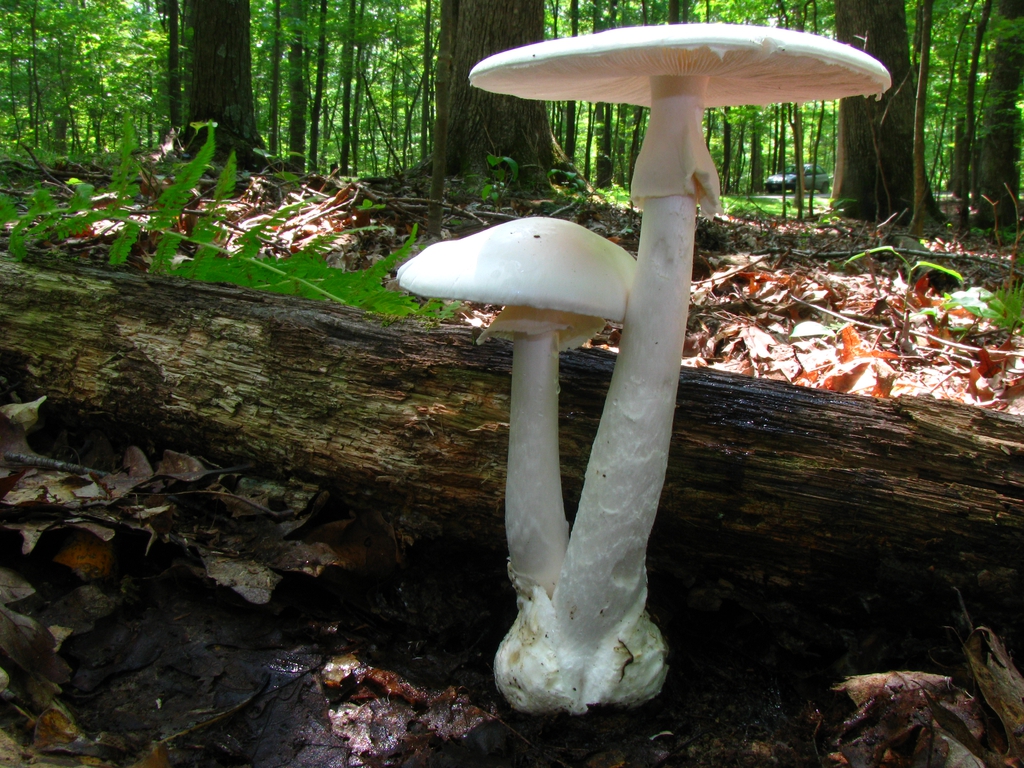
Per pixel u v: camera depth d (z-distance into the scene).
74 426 0.36
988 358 0.47
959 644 0.30
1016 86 1.78
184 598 0.30
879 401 0.31
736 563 0.32
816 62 0.23
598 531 0.26
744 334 0.51
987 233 1.54
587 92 0.29
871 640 0.31
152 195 0.61
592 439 0.32
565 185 1.14
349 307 0.35
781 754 0.27
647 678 0.28
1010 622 0.30
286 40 2.56
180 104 2.21
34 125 2.75
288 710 0.27
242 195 0.71
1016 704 0.26
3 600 0.27
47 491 0.30
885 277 0.74
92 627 0.28
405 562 0.33
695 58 0.22
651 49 0.21
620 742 0.28
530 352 0.28
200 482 0.33
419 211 0.75
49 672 0.26
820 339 0.52
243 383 0.34
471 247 0.25
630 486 0.26
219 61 1.16
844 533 0.30
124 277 0.36
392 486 0.32
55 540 0.30
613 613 0.27
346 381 0.33
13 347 0.36
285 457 0.33
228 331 0.34
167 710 0.26
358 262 0.56
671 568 0.32
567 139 2.74
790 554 0.31
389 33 3.11
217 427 0.34
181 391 0.34
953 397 0.44
